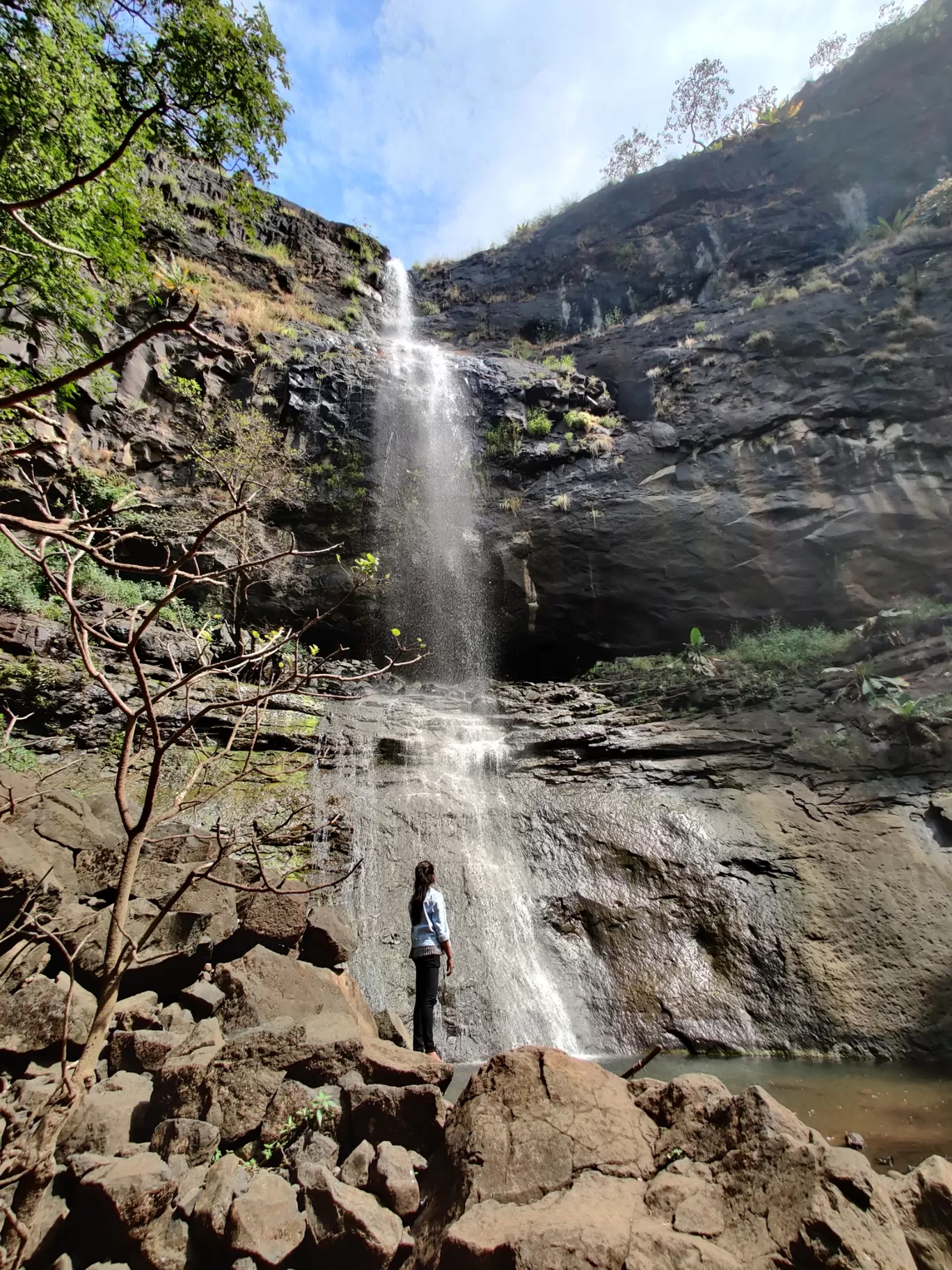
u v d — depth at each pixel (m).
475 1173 2.44
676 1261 2.01
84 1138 2.80
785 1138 2.37
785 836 8.30
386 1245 2.33
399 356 18.27
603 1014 6.57
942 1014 6.11
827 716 10.25
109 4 7.33
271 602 14.25
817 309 15.80
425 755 10.68
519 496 15.89
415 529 15.61
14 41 6.84
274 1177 2.59
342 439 15.84
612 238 24.08
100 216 8.17
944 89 19.75
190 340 15.14
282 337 17.50
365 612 15.12
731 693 11.46
